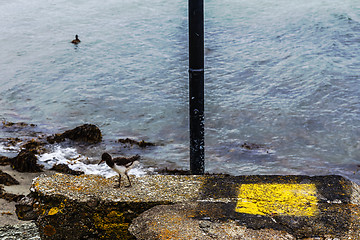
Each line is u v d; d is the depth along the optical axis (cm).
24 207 598
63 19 3353
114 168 511
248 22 3116
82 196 493
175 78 1933
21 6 3878
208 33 2800
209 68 2059
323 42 2541
